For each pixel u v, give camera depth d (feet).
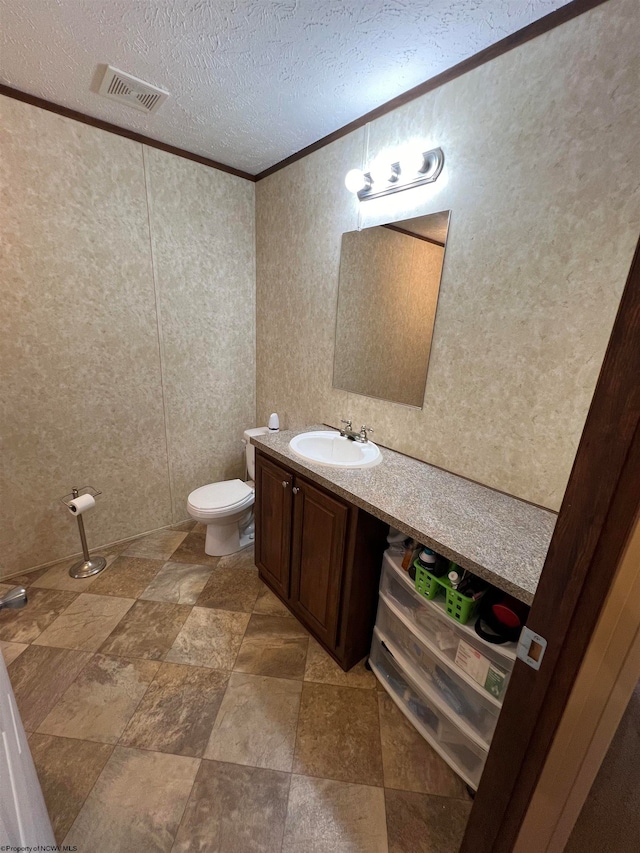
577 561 1.85
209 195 7.51
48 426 6.68
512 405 4.46
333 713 4.64
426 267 5.09
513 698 2.33
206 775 3.95
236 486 7.81
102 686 4.87
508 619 3.50
